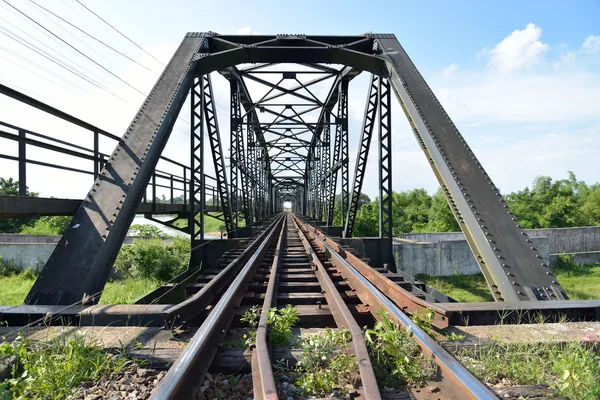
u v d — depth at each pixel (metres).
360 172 14.45
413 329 2.79
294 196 110.12
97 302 4.55
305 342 2.96
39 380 2.26
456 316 3.52
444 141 7.04
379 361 2.56
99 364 2.62
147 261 17.58
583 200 49.38
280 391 2.27
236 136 18.75
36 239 23.48
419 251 21.16
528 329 3.24
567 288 18.80
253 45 10.10
